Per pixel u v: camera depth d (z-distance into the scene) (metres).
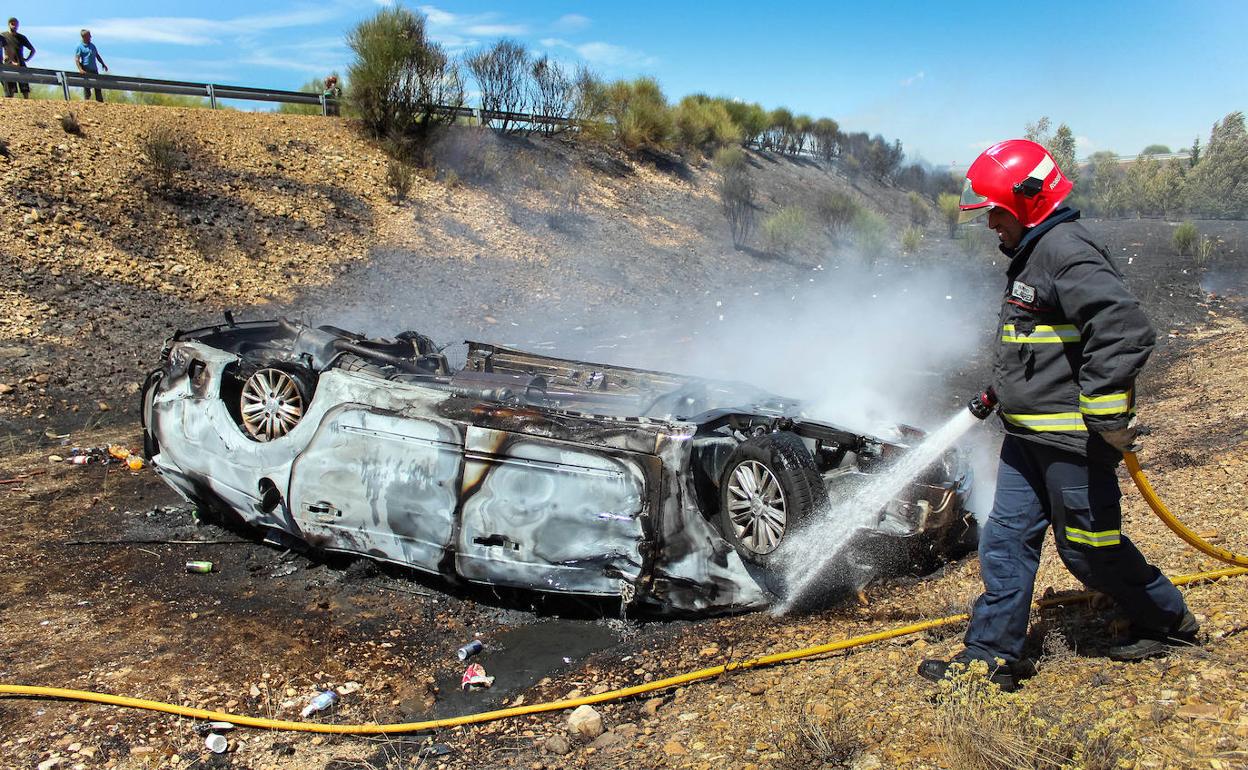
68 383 8.88
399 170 18.25
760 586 4.08
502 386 5.11
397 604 4.45
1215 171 32.81
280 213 15.57
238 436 5.06
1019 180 2.79
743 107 34.03
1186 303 14.62
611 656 3.87
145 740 3.18
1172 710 2.72
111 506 5.98
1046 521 3.01
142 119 16.83
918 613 4.03
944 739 2.72
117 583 4.69
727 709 3.27
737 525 4.20
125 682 3.61
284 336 6.28
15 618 4.22
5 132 14.20
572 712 3.37
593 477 4.04
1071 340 2.75
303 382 4.91
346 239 15.66
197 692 3.55
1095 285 2.61
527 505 4.11
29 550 5.14
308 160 18.00
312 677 3.71
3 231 11.91
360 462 4.54
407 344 5.89
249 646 3.97
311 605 4.43
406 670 3.79
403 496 4.39
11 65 17.38
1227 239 23.56
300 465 4.72
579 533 4.05
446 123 21.00
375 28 20.06
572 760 3.03
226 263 13.45
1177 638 3.10
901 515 4.55
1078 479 2.82
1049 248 2.73
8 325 9.93
